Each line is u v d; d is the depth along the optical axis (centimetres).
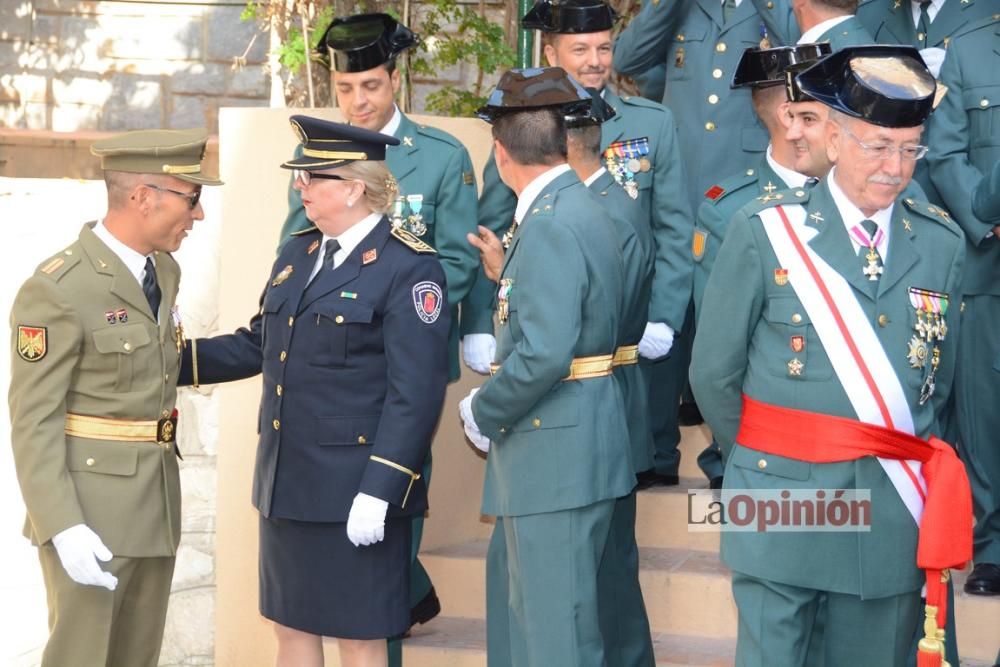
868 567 379
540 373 423
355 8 700
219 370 488
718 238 516
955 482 380
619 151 559
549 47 564
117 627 455
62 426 425
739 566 392
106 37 1057
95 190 593
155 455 443
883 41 594
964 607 535
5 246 586
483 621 602
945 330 389
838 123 375
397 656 520
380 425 441
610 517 452
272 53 702
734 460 399
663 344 549
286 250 476
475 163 643
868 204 375
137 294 437
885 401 376
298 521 452
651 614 574
